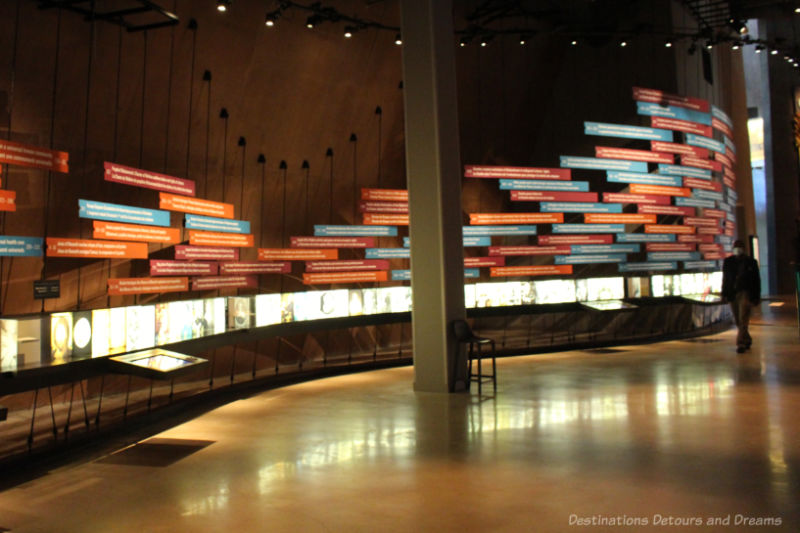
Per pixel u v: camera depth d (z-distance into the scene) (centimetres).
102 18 686
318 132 1073
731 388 755
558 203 1234
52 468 489
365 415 666
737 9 1672
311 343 1136
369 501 394
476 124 1347
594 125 1243
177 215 890
